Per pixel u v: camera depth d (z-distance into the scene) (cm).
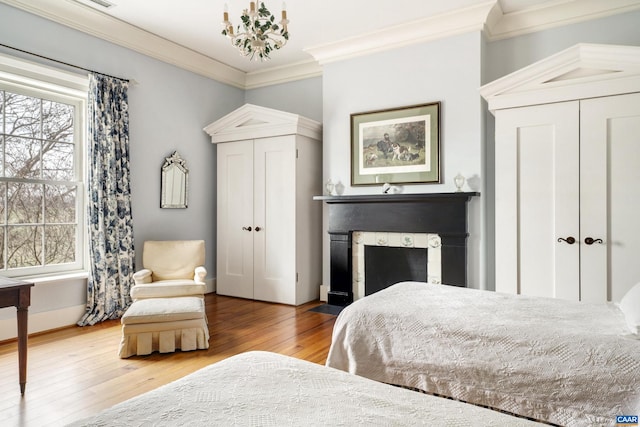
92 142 367
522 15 369
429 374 178
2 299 219
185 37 430
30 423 196
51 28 348
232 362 129
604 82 283
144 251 398
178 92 465
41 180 354
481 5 350
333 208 438
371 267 425
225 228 500
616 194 284
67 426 88
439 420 90
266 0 348
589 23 350
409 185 402
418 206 388
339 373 122
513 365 160
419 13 372
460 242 369
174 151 460
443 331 180
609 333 161
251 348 308
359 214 421
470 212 374
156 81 440
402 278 407
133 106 417
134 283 399
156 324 293
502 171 321
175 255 404
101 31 383
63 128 372
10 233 336
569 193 298
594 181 290
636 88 273
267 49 252
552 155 304
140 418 91
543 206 307
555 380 151
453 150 380
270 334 344
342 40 426
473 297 230
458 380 171
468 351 171
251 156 478
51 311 348
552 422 149
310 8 362
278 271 461
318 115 502
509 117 318
